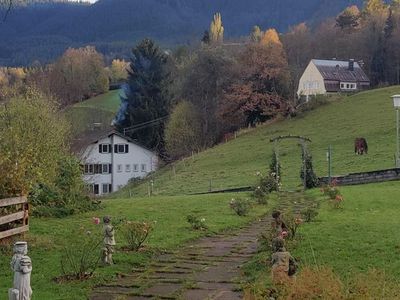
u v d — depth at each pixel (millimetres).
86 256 16750
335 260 16125
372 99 83688
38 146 31875
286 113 87812
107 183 84000
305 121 80938
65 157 33938
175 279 15609
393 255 16359
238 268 16719
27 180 21469
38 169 25891
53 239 20500
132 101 93812
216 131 92938
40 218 25969
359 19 138875
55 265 16625
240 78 92562
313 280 10461
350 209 27094
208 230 23375
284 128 79938
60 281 15094
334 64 113062
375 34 122812
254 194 34031
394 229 20469
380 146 57625
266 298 10680
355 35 129000
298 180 47562
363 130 67938
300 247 17969
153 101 93000
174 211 28891
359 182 41969
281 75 91312
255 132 82562
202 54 96562
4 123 41906
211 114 93750
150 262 17750
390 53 119312
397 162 43625
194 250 19562
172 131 89500
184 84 97500
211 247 20125
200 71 96062
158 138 92562
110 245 17031
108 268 16516
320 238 19250
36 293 13844
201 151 82312
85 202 29344
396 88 89125
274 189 41062
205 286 14891
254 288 11711
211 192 47344
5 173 20250
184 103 92000
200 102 95188
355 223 22281
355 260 16047
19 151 23500
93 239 19172
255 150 69688
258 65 91062
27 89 55969
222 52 97188
